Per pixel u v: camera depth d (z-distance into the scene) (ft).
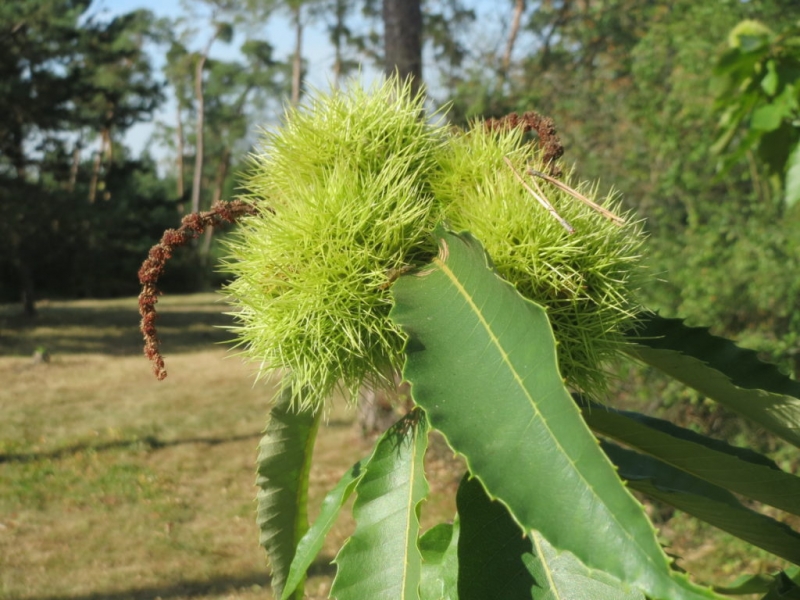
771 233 18.65
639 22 28.02
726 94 8.47
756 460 5.21
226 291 4.73
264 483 5.71
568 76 28.60
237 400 37.40
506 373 3.01
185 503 23.53
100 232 80.02
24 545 20.49
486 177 4.61
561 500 2.61
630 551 2.44
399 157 4.69
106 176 87.97
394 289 3.90
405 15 23.67
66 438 30.35
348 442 28.37
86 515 22.61
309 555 4.93
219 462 27.48
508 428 2.84
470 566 4.08
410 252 4.38
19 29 63.00
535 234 4.22
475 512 4.18
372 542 4.26
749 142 8.33
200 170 125.29
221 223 4.85
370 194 4.43
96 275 97.76
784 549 4.53
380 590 4.13
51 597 17.67
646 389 19.19
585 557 2.50
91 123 73.31
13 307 84.48
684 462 4.54
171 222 100.22
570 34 29.68
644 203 23.34
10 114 65.10
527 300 3.01
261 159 5.00
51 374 44.47
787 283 18.13
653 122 23.09
